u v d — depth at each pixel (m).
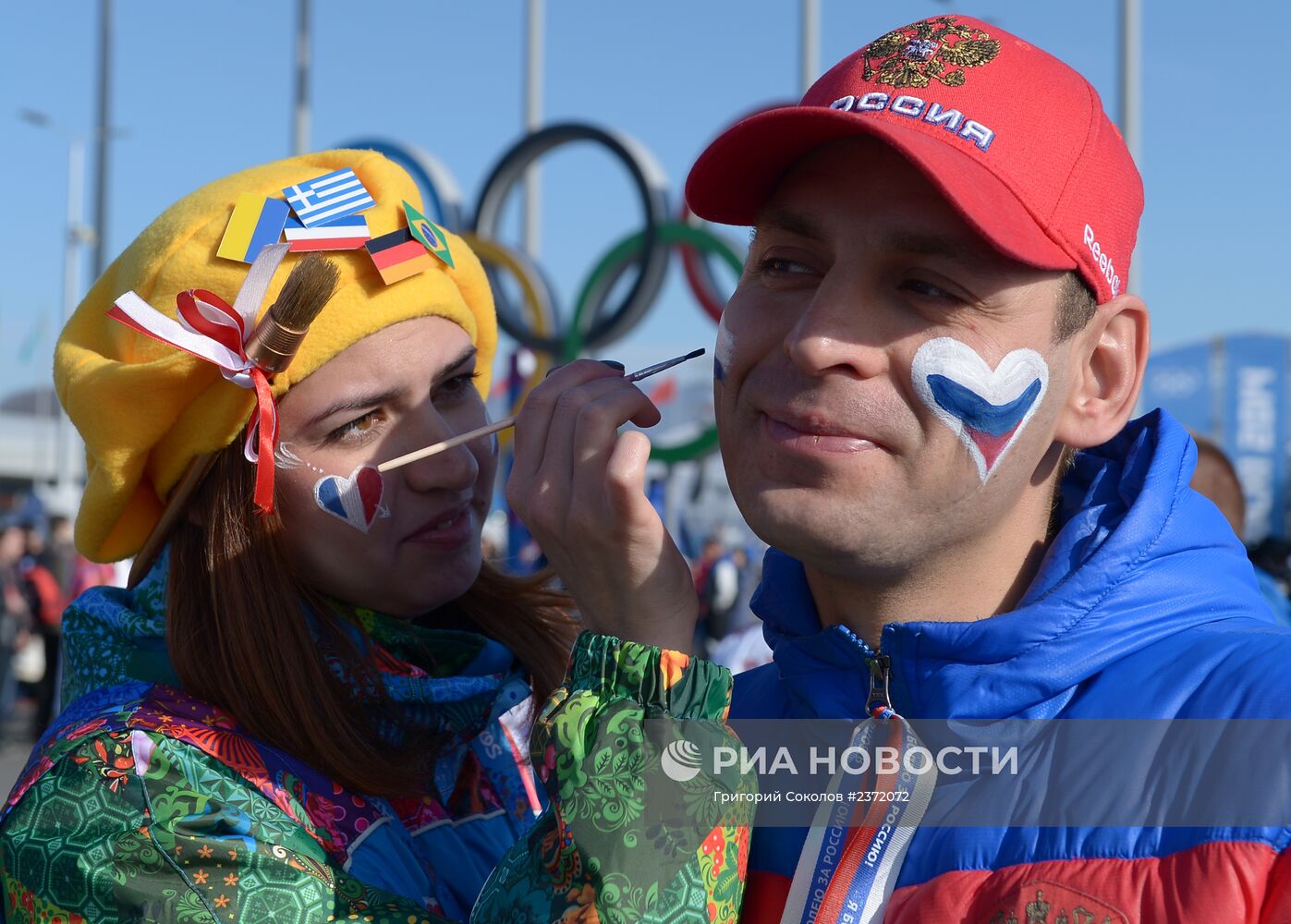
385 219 1.61
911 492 1.09
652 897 1.10
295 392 1.54
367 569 1.58
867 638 1.21
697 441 9.78
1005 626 1.09
